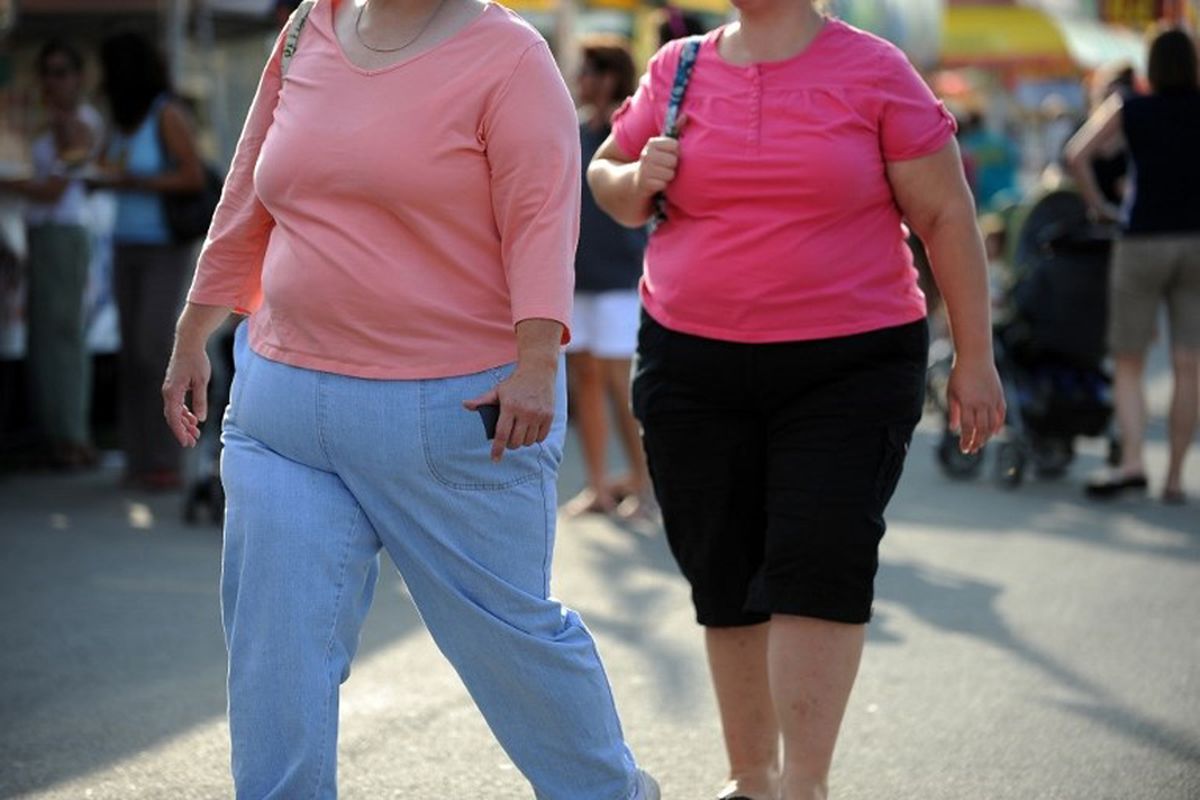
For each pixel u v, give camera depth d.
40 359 34.25
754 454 14.07
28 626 22.45
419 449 11.69
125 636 22.00
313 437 11.77
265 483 11.85
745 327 13.66
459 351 11.70
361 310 11.62
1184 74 31.97
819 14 13.84
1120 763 17.02
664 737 17.72
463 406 11.66
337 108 11.58
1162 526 30.14
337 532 11.87
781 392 13.71
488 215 11.67
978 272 13.62
